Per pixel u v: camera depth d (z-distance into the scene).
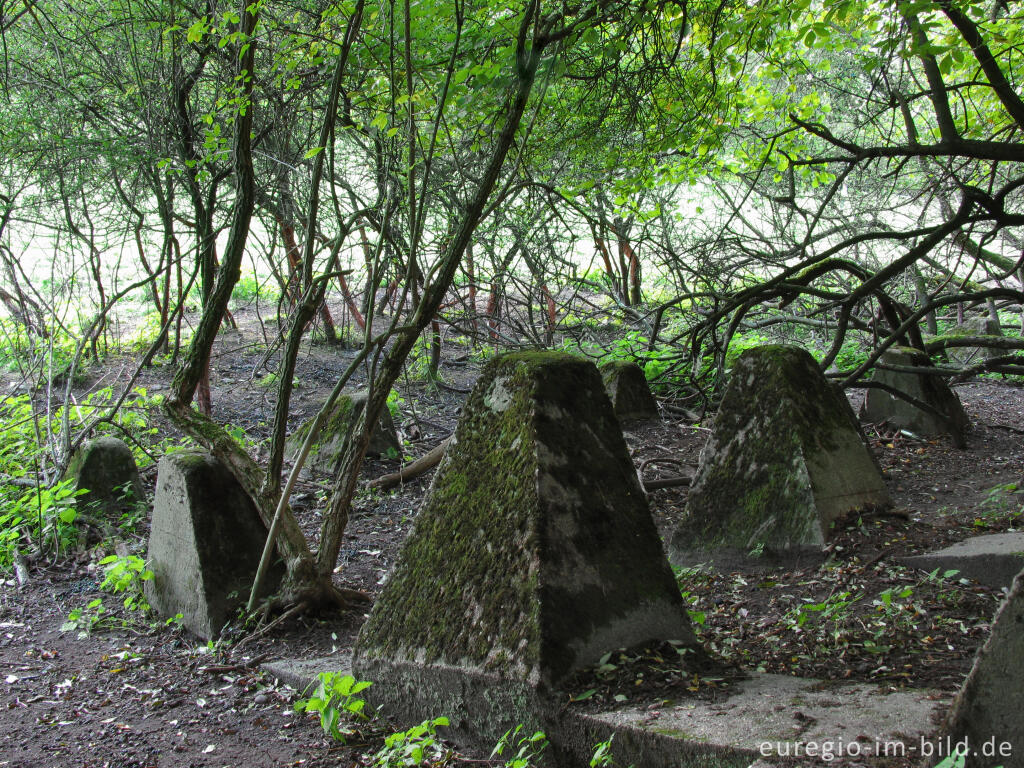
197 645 4.90
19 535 6.72
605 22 6.21
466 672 3.21
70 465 7.50
